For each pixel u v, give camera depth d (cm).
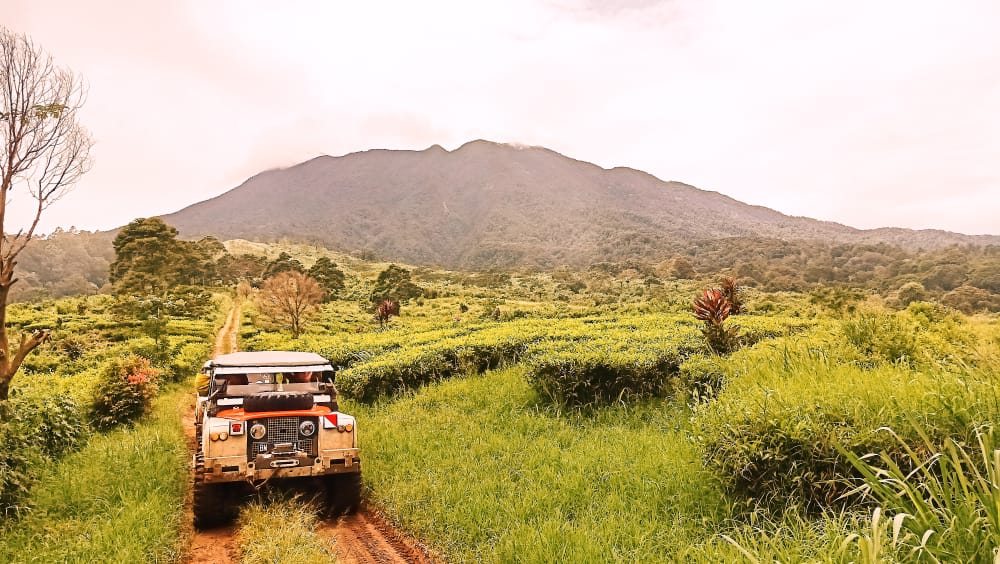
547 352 1156
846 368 665
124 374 1323
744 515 506
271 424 683
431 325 3434
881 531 305
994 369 560
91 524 594
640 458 704
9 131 814
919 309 1243
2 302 825
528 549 487
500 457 793
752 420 524
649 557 455
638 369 1005
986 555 293
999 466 298
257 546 548
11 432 770
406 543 594
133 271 7594
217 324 5925
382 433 984
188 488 786
